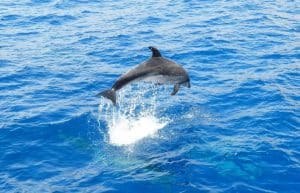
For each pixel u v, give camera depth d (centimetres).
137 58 2241
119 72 2095
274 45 2355
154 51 1461
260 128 1619
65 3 3178
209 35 2502
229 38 2455
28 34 2584
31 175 1388
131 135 1608
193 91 1909
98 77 2047
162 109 1780
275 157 1452
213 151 1498
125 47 2375
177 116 1727
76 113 1748
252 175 1372
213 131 1619
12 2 3209
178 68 1469
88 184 1345
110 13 2953
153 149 1527
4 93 1905
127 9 3033
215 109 1770
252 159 1446
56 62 2205
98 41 2464
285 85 1927
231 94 1869
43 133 1614
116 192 1309
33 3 3180
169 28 2641
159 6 3083
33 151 1512
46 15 2911
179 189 1318
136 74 1391
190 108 1781
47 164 1445
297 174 1372
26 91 1923
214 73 2062
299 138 1554
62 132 1627
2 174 1391
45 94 1900
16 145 1541
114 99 1352
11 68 2133
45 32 2617
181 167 1420
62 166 1440
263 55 2234
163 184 1341
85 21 2802
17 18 2856
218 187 1324
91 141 1574
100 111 1769
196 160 1455
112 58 2247
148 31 2598
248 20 2755
